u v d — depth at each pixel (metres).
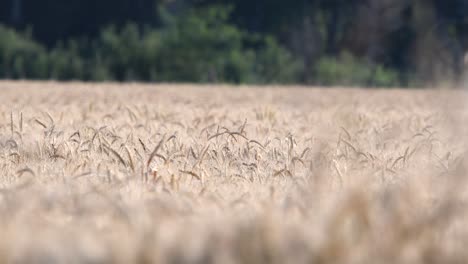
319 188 15.42
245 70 171.25
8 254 10.09
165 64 169.75
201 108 53.47
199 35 172.88
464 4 193.00
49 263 9.80
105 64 167.62
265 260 9.83
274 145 29.09
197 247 10.10
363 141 30.80
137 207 14.37
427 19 182.88
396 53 188.62
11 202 14.66
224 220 13.05
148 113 44.69
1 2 198.12
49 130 31.80
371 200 13.64
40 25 199.00
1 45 164.25
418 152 26.19
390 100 74.19
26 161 23.92
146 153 25.12
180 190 17.69
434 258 10.19
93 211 14.36
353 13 196.00
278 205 15.24
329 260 9.79
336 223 10.91
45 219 13.40
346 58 179.75
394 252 10.14
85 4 199.00
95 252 10.12
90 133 32.44
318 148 17.58
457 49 183.00
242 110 50.94
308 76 177.12
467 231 12.45
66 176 20.12
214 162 23.64
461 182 16.09
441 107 58.59
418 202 14.45
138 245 10.17
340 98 76.12
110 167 22.06
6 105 53.41
